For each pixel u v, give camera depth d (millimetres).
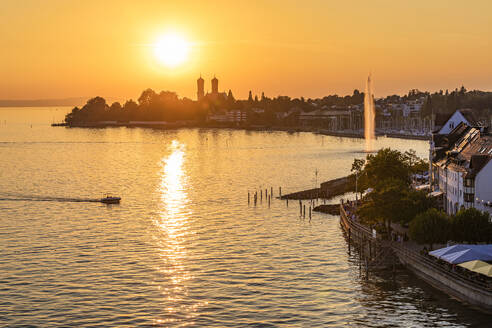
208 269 136750
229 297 118625
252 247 156500
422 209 145000
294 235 170000
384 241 143125
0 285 126438
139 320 107500
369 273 131750
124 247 157500
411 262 130000
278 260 143625
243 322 106188
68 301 116875
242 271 135125
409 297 116188
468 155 159125
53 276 132500
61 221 192250
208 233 173625
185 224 186750
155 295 120000
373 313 109062
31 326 105375
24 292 122125
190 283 126938
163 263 142000
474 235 127438
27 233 174625
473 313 107250
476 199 142625
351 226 162500
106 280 129375
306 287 123625
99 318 108500
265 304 114562
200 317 108562
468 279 111125
